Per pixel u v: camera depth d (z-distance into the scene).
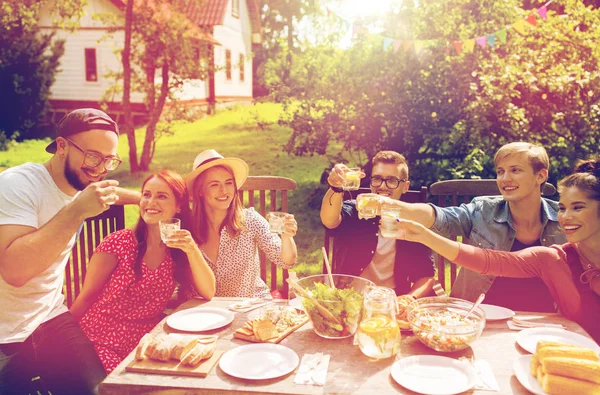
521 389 1.87
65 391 2.62
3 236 2.45
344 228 3.50
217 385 1.88
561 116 6.57
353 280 2.43
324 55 7.41
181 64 11.09
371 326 2.05
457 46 5.91
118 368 2.01
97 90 18.20
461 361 2.00
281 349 2.12
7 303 2.58
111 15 11.16
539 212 3.16
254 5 26.66
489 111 6.55
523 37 7.00
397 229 2.50
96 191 2.39
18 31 15.32
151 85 11.23
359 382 1.90
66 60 18.17
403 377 1.92
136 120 17.84
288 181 3.94
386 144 7.29
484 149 6.70
